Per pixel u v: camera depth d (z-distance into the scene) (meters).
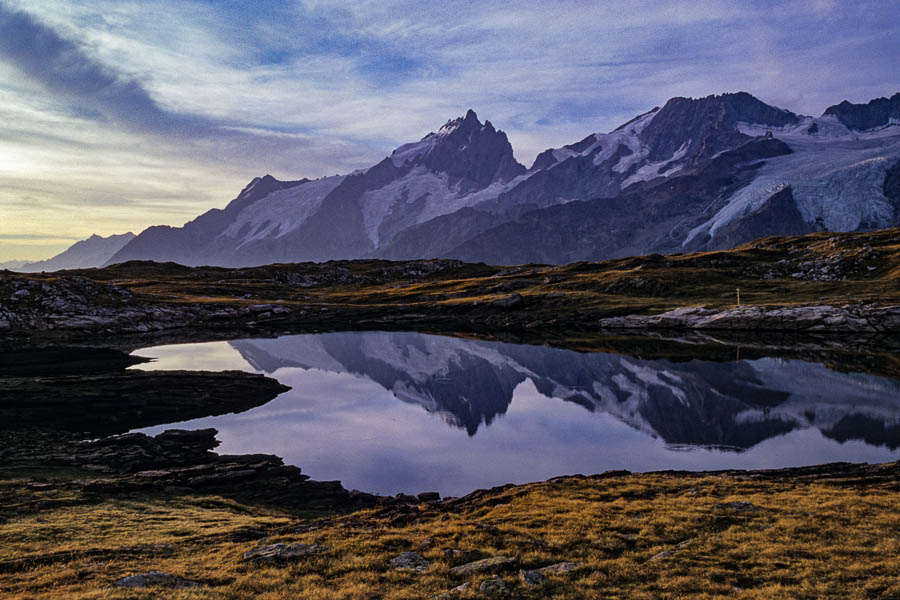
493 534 23.47
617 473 37.28
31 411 60.16
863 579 17.55
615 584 18.06
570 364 96.25
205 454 47.78
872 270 154.50
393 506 33.06
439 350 117.31
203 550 23.14
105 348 116.12
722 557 20.03
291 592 17.55
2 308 130.38
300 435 55.19
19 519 27.77
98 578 18.56
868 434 50.28
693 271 180.62
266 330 154.50
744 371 82.50
